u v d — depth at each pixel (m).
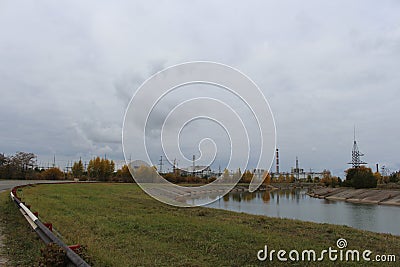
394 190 49.69
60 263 4.71
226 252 7.42
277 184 82.50
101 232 9.09
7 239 7.15
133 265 6.04
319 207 33.41
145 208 16.98
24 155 65.56
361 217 25.28
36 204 14.87
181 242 8.37
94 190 30.27
